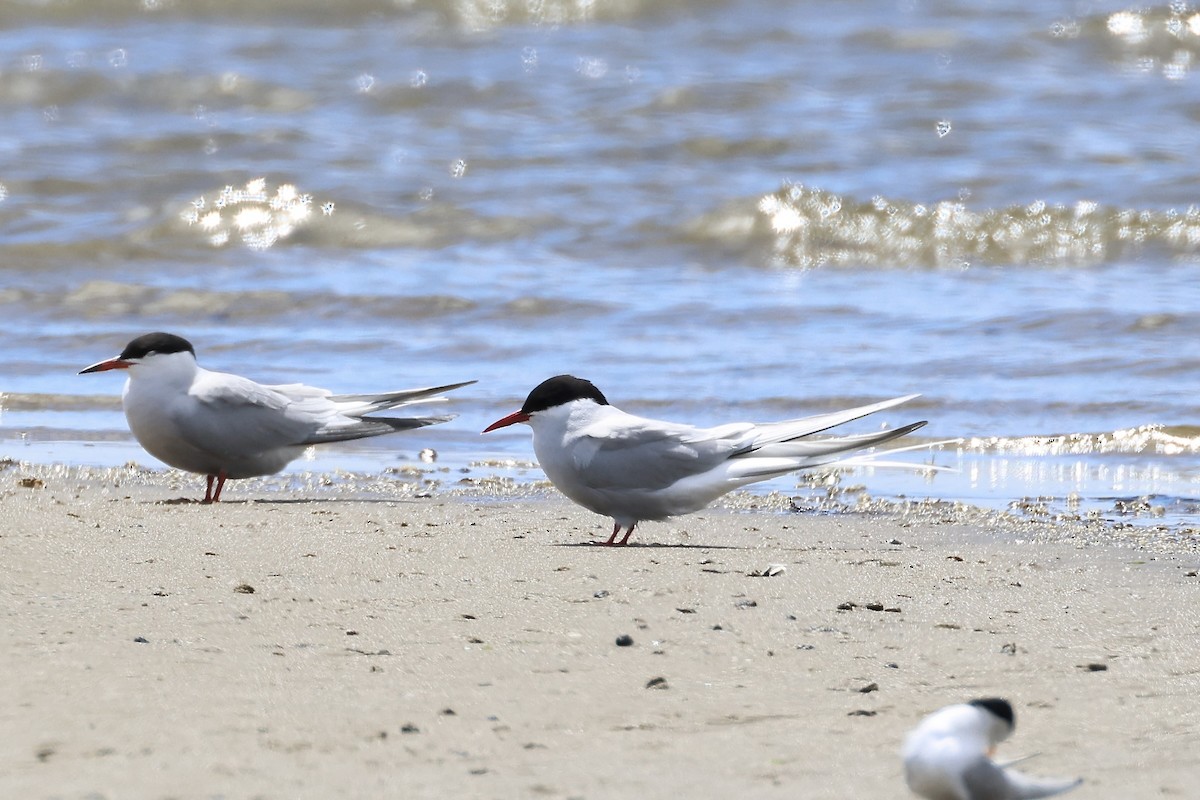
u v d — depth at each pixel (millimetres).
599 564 8836
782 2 38406
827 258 22656
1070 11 36344
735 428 10016
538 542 9680
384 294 19797
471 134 28469
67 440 14203
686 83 30734
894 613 7598
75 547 8906
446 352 17422
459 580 8234
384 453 13930
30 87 31578
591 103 30391
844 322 18594
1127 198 23984
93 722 5402
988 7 37312
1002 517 10867
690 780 4961
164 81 31719
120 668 6141
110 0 38688
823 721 5672
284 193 24656
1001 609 7730
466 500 11570
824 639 7008
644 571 8609
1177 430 13719
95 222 23578
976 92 30672
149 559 8594
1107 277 21297
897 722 5668
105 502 11094
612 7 38250
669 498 9734
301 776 4902
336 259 22391
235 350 17609
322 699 5789
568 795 4797
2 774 4836
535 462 13312
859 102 30125
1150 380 15641
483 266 21828
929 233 22938
